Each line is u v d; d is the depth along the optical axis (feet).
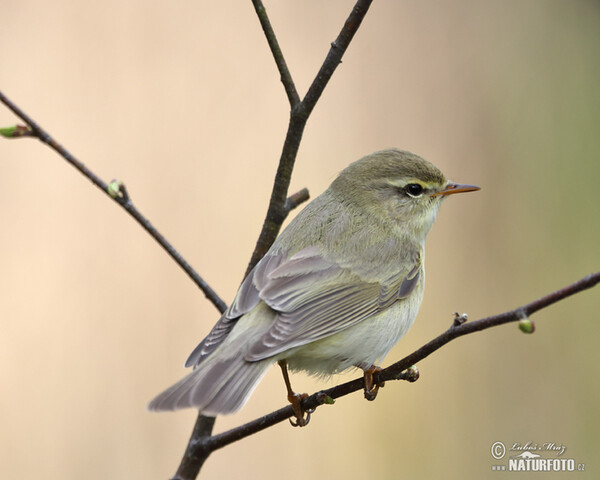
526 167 50.31
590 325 45.50
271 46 23.43
